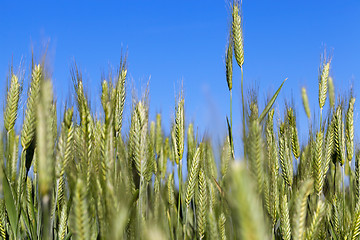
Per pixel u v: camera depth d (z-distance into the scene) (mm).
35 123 2883
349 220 3688
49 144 1875
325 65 4254
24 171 2912
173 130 4375
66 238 2869
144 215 3086
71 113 2734
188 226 4055
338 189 4348
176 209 4047
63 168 2625
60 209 3025
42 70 2824
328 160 3898
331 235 3750
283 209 2783
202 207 3379
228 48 3717
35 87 2834
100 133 2725
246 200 695
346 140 4395
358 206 3529
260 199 2219
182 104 3906
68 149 2662
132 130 3486
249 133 2361
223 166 3357
